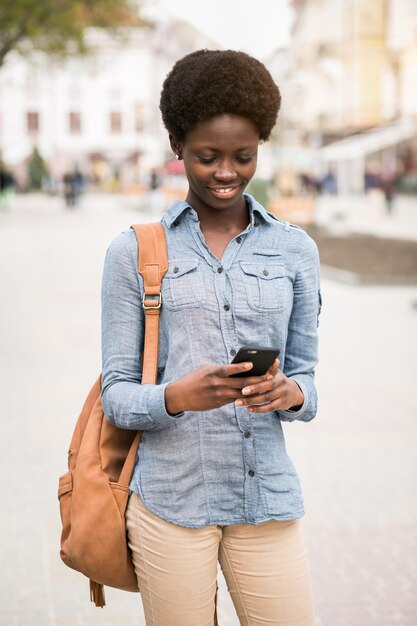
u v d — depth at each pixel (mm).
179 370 2443
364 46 52938
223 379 2260
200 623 2482
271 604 2490
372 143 49438
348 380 8875
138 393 2395
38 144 81000
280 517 2461
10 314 12797
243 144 2404
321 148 53875
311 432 7105
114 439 2582
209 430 2443
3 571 4684
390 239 25016
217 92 2359
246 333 2453
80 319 12383
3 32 32719
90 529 2510
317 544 5023
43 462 6355
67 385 8602
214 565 2490
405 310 13406
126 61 80500
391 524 5293
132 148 81438
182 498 2445
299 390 2441
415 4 49719
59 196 57375
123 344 2502
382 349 10453
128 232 2537
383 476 6105
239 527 2486
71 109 81312
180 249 2488
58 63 39281
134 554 2523
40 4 31031
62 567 4738
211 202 2469
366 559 4836
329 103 57375
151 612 2514
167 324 2467
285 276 2512
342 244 23516
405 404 7973
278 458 2500
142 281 2484
